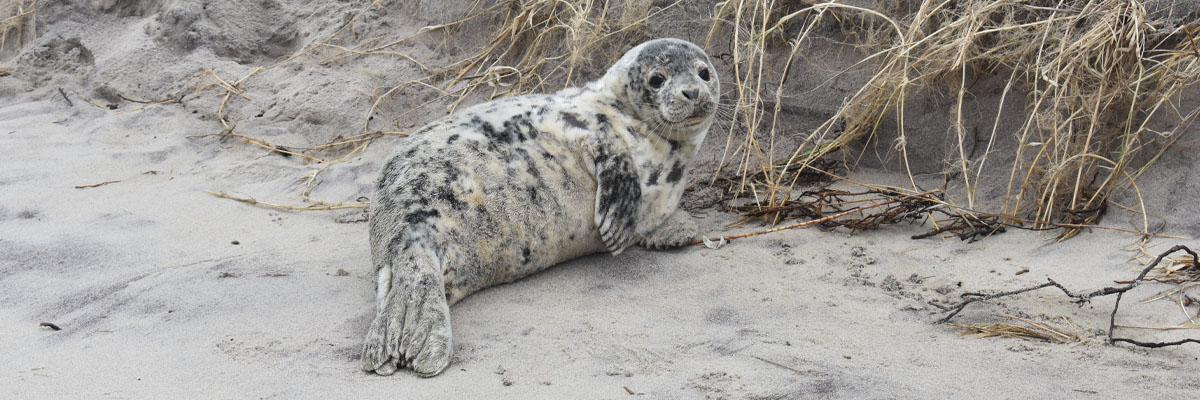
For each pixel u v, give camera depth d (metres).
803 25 6.87
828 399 3.42
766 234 5.58
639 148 5.24
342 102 7.68
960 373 3.64
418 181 4.53
